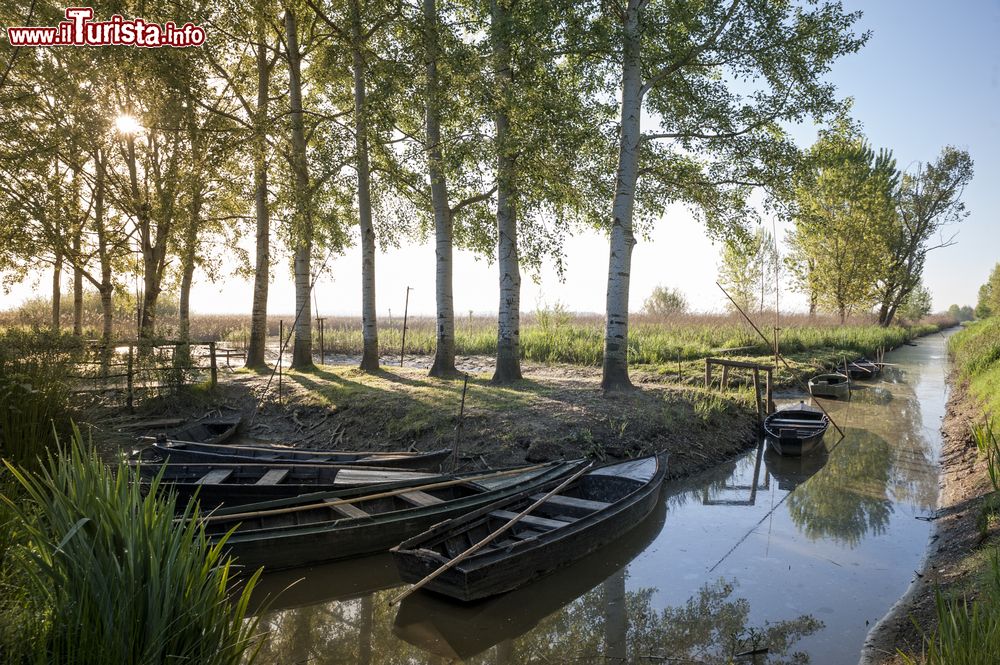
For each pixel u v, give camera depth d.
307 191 17.34
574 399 13.36
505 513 8.00
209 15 16.97
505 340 15.73
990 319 40.56
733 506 9.98
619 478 9.34
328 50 17.72
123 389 13.77
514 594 6.71
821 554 7.87
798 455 12.71
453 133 15.38
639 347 23.22
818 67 13.86
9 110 15.43
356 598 6.89
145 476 8.36
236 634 3.61
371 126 16.36
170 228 18.30
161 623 3.22
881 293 46.47
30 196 16.80
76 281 22.73
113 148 18.12
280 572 7.12
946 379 25.92
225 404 15.36
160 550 3.37
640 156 15.58
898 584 6.91
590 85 14.87
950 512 8.91
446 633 6.07
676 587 6.97
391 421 12.56
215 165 17.55
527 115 13.66
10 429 6.76
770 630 5.91
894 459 13.00
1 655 3.07
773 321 34.41
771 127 15.16
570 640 5.86
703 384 17.69
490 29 13.41
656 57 13.87
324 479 9.59
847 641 5.65
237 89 18.91
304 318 19.12
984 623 4.02
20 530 4.13
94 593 3.20
